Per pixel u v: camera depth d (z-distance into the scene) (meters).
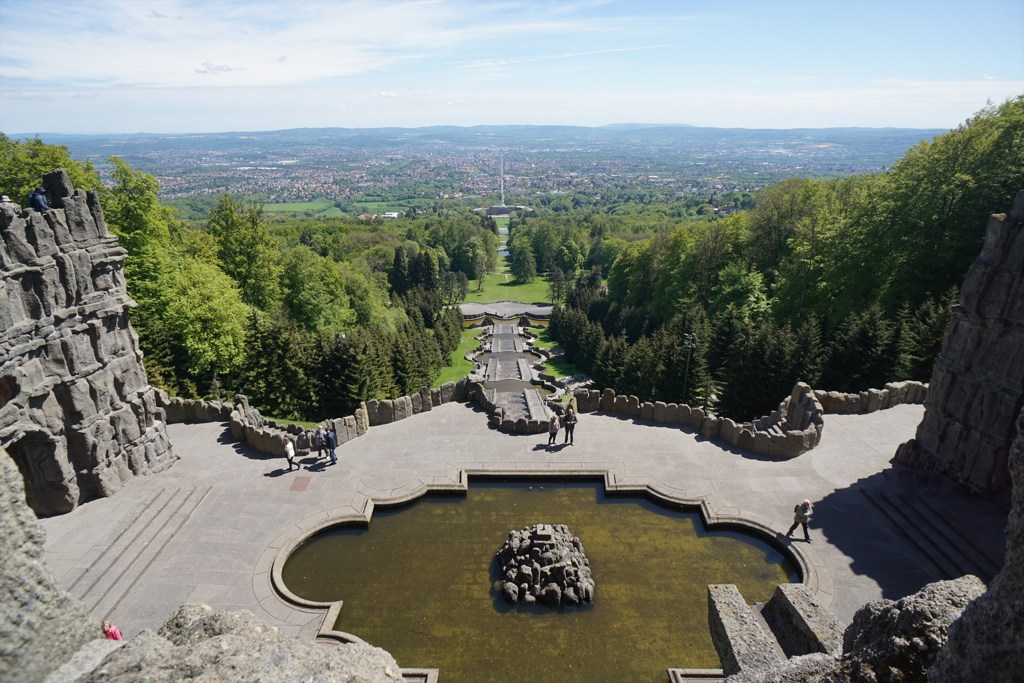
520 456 28.56
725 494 25.25
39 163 41.53
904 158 52.78
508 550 21.45
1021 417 7.55
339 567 21.80
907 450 26.45
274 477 26.80
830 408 32.62
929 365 39.22
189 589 20.14
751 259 75.06
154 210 49.97
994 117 46.00
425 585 20.84
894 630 9.41
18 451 21.94
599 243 177.12
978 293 22.73
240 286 67.25
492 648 18.17
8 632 7.82
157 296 48.78
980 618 7.47
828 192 77.19
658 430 31.05
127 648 8.27
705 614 19.47
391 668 9.39
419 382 66.25
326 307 75.44
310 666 8.52
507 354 97.06
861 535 22.39
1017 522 7.18
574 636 18.59
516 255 181.62
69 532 22.02
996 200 43.78
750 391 45.50
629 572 21.36
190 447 29.42
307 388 52.31
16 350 20.50
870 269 50.03
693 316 65.75
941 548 20.97
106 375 24.33
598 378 73.06
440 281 144.75
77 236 22.98
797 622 14.99
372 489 25.98
